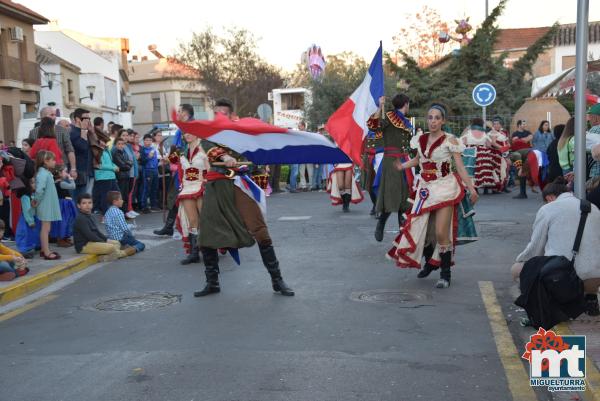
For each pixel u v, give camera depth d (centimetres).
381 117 949
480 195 1794
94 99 4522
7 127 3247
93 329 610
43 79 3734
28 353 548
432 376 471
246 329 590
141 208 1570
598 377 450
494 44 2997
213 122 678
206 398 441
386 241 1038
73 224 990
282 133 682
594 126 761
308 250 980
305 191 2169
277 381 466
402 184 948
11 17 3294
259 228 704
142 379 479
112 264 932
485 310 637
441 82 2942
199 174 898
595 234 546
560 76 1243
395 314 627
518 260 586
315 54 3362
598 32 3953
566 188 588
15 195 1045
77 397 450
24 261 819
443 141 714
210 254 724
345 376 473
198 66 4816
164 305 688
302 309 652
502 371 479
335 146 686
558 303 533
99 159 1306
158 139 1612
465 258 888
